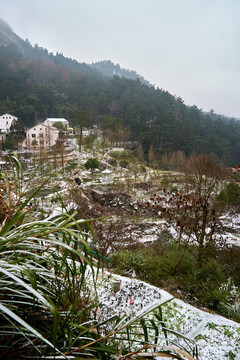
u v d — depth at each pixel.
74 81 117.75
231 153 71.31
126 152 51.38
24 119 69.31
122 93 102.50
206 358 3.80
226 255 8.38
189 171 10.17
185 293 6.18
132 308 4.30
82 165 41.47
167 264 7.13
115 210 21.28
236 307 5.70
